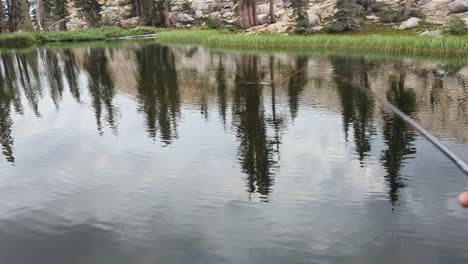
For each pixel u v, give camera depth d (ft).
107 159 38.06
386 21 159.12
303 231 24.29
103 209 28.09
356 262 21.11
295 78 78.18
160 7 269.85
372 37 123.65
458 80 69.82
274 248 22.61
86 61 124.16
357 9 154.20
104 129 48.24
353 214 26.18
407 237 23.29
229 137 42.98
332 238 23.43
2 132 48.67
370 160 35.40
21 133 48.01
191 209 27.55
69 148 41.78
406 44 112.57
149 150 39.99
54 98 69.00
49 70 106.83
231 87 71.67
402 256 21.49
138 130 47.01
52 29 308.19
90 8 289.94
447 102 54.49
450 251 21.80
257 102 58.70
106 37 242.99
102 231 25.14
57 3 297.74
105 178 33.60
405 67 86.12
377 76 76.79
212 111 54.24
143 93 69.56
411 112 50.11
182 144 41.34
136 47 168.76
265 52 127.44
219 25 228.22
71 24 316.60
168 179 32.81
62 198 30.17
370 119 47.85
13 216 27.55
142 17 280.10
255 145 40.32
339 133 43.11
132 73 94.84
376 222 25.08
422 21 149.18
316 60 103.50
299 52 123.85
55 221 26.66
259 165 35.22
